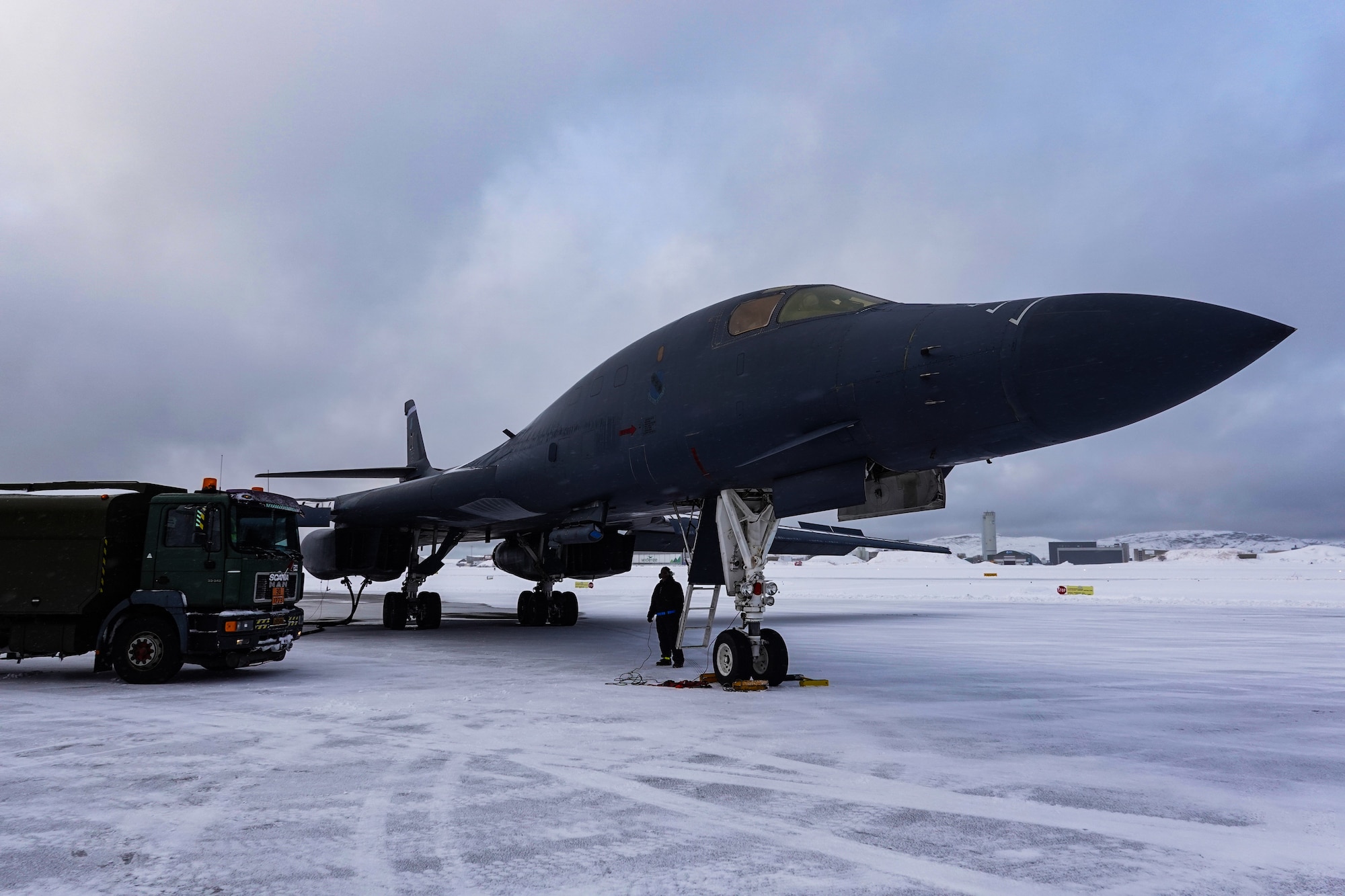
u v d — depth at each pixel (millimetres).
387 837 3492
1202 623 17906
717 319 8992
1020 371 6062
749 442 8008
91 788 4285
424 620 16781
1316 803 4059
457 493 13023
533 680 8727
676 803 4008
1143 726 6145
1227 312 5586
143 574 8789
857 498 7395
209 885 2963
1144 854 3279
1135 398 5801
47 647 8773
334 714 6555
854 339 7277
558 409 11383
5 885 2959
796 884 2943
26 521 8867
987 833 3547
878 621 18672
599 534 11969
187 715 6551
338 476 17906
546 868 3111
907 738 5602
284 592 9555
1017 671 9578
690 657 10961
